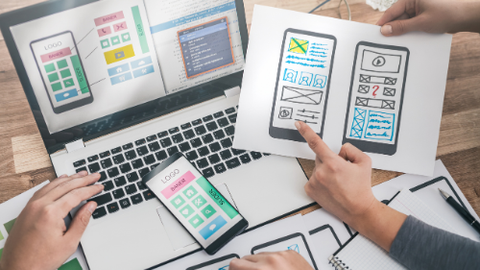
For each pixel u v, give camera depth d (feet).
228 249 1.63
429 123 1.79
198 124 1.90
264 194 1.74
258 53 1.84
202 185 1.74
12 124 1.94
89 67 1.80
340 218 1.66
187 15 1.86
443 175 1.79
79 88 1.82
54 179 1.84
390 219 1.57
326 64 1.82
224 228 1.64
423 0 1.78
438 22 1.76
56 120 1.82
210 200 1.70
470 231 1.66
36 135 1.94
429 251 1.48
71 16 1.70
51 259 1.54
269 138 1.83
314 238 1.66
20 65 1.70
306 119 1.82
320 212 1.71
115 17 1.77
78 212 1.63
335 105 1.81
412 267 1.50
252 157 1.82
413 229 1.53
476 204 1.77
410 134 1.79
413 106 1.80
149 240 1.64
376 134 1.80
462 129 1.95
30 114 1.97
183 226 1.65
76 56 1.77
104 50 1.80
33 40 1.68
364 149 1.80
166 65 1.91
